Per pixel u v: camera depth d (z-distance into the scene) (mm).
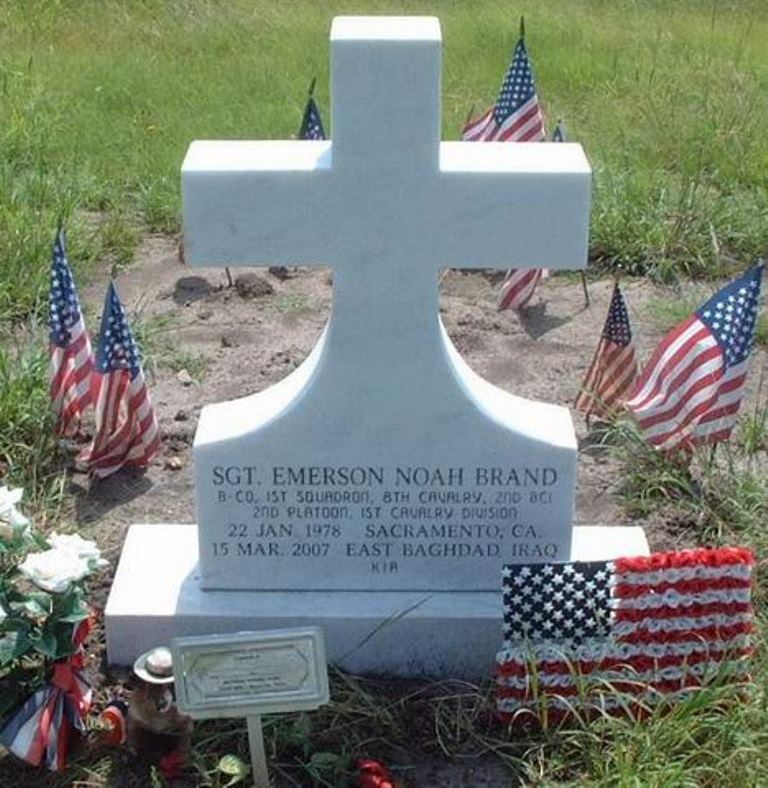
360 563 2834
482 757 2617
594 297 4195
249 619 2777
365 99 2580
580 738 2604
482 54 6410
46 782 2574
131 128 5273
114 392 3234
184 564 2875
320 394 2738
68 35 6715
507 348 3920
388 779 2529
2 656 2520
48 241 4188
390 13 7188
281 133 5301
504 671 2635
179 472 3338
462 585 2848
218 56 6391
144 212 4621
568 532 2820
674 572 2617
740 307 3191
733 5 7883
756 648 2742
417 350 2719
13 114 5191
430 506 2803
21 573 2609
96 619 2881
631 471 3311
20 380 3434
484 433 2762
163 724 2557
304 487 2789
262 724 2625
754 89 5734
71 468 3320
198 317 4035
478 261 2680
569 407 3625
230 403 2854
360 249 2668
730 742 2551
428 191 2635
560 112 5621
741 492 3191
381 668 2795
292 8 7180
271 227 2662
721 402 3219
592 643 2641
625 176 4695
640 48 6578
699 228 4414
